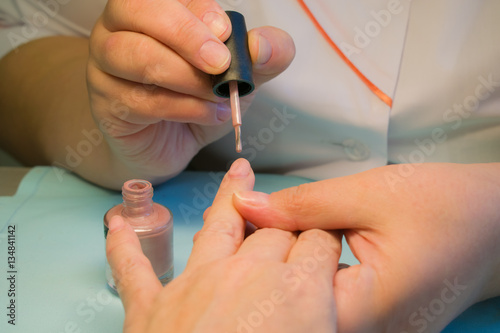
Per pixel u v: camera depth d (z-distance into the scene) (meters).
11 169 0.43
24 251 0.35
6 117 0.48
